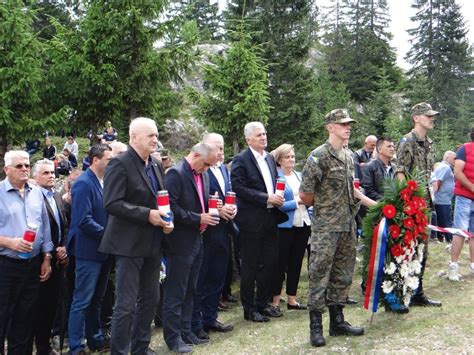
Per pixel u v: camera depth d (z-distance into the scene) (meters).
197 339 4.87
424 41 38.16
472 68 36.44
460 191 6.37
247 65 9.80
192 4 11.23
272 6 16.52
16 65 10.19
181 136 21.08
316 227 4.48
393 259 4.82
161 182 4.34
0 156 10.95
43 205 4.77
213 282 5.31
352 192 4.54
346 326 4.54
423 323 4.60
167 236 4.58
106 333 5.39
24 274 4.44
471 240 6.48
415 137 5.34
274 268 5.53
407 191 4.79
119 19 10.10
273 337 4.81
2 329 4.34
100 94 10.26
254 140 5.52
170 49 10.73
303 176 4.49
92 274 4.79
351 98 32.94
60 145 21.08
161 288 5.63
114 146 5.33
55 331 5.60
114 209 3.87
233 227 5.59
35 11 11.32
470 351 3.80
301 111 16.06
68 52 10.35
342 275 4.54
